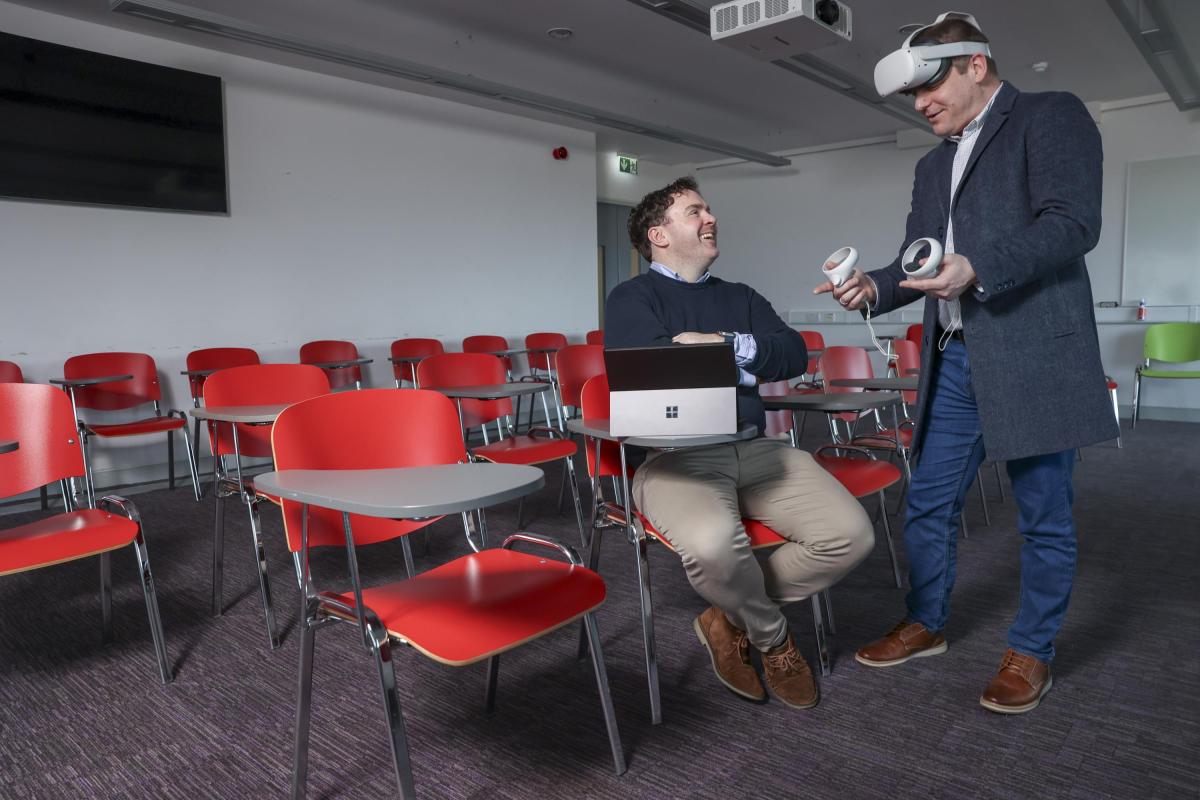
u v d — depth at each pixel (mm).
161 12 3967
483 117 7133
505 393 3414
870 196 9062
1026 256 1553
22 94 4496
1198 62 5895
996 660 2160
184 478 5117
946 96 1733
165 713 1956
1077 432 1702
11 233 4539
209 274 5391
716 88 6723
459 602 1464
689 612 2568
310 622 1480
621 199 9742
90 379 4312
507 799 1566
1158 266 7234
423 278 6719
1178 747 1712
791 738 1779
